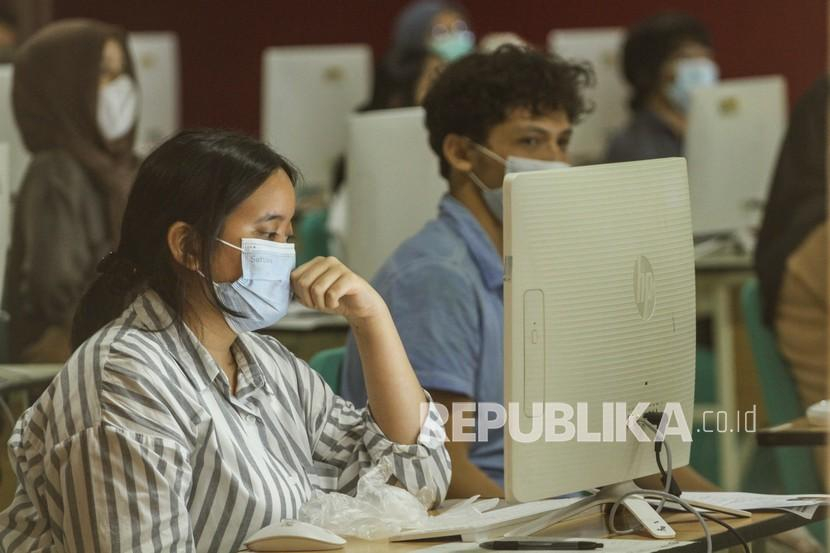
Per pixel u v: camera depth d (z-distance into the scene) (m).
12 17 13.37
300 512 5.35
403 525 5.18
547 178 4.89
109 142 11.01
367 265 10.51
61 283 10.13
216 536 5.17
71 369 5.10
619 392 5.18
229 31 25.00
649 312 5.28
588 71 7.51
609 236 5.10
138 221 5.30
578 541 4.83
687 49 16.75
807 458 8.95
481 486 6.70
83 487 4.84
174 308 5.28
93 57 10.84
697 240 14.78
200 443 5.15
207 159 5.24
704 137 14.70
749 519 5.24
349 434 6.02
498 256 7.20
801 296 10.15
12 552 5.23
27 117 10.56
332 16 24.80
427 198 10.24
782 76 22.33
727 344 13.39
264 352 5.83
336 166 16.69
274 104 16.91
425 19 16.22
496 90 7.16
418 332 6.95
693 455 12.61
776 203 10.49
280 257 5.35
